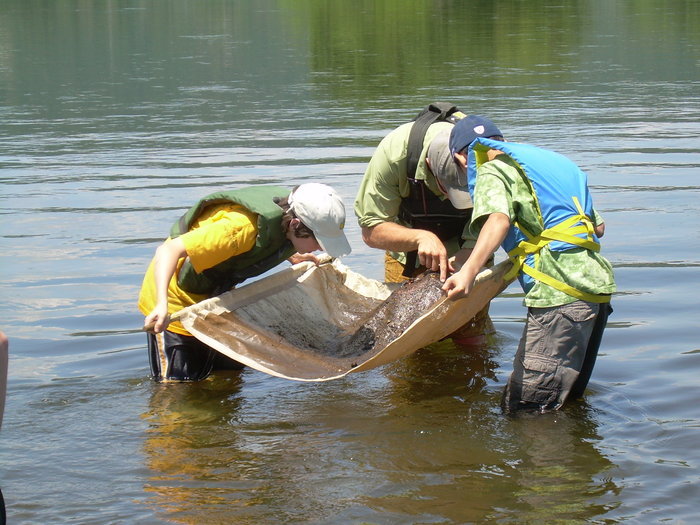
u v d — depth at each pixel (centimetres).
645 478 500
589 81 2006
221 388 650
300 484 502
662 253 917
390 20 3531
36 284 855
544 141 1425
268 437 566
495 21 3372
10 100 1898
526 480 502
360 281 742
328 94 1906
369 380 662
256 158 1351
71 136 1544
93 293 834
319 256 732
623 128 1520
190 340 664
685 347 691
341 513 470
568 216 574
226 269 639
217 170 1282
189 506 477
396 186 693
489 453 538
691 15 3431
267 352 641
